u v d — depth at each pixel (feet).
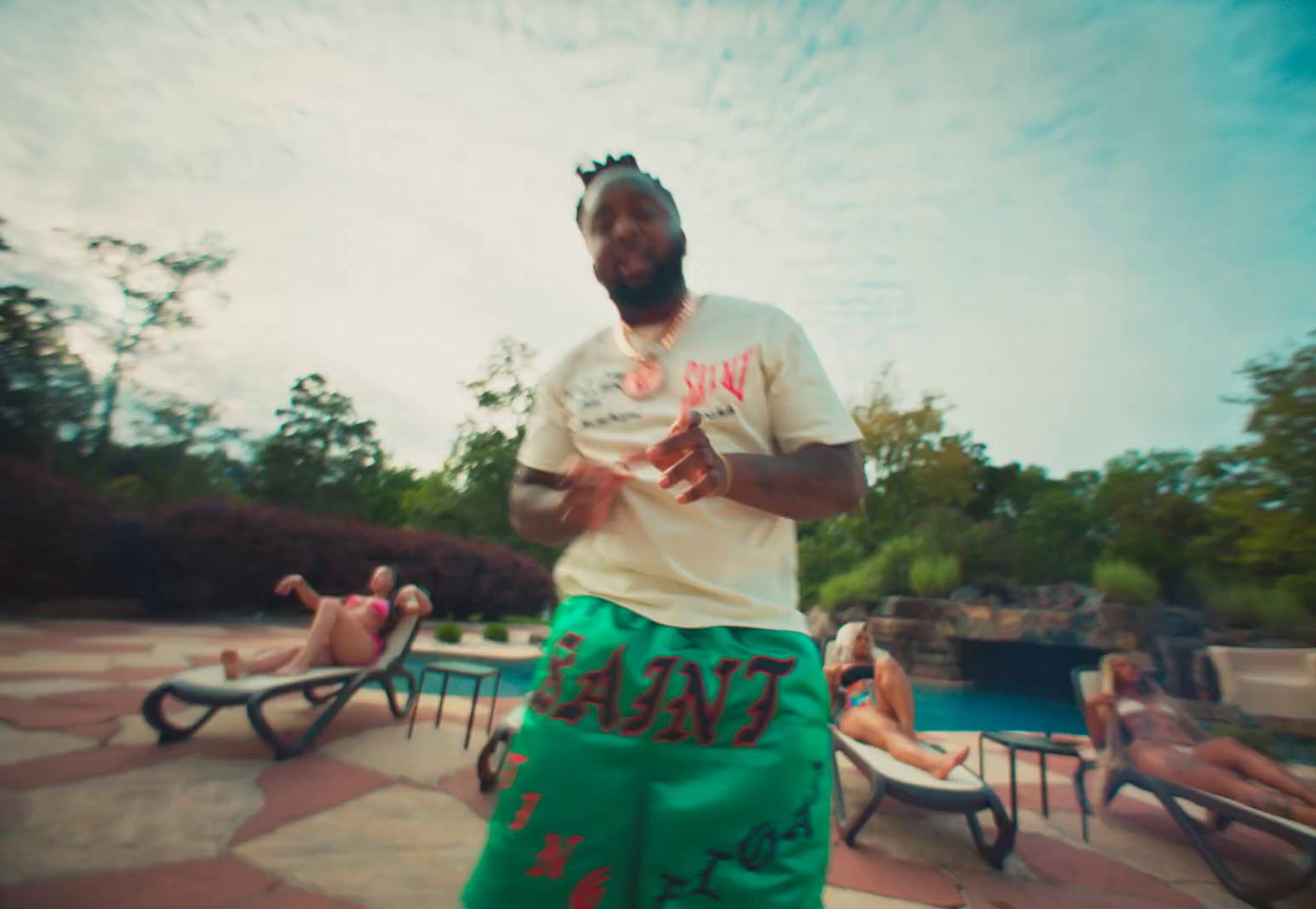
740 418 3.73
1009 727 37.01
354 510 101.09
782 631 3.60
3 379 58.65
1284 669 29.09
